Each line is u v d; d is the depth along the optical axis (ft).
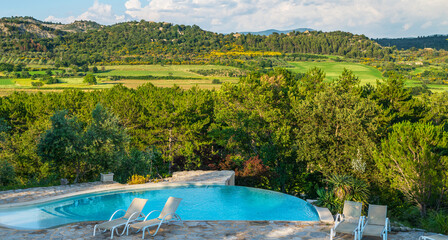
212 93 165.27
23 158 99.19
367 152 83.71
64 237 29.63
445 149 58.90
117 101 146.82
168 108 146.72
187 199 50.37
